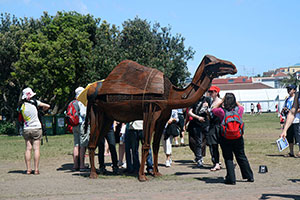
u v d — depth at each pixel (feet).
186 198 20.27
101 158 31.89
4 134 113.29
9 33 132.46
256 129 91.61
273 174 29.63
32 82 117.39
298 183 25.48
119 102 28.55
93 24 135.64
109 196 21.62
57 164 39.04
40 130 32.73
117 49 122.01
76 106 33.35
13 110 140.36
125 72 29.09
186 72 151.74
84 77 123.24
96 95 29.60
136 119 29.14
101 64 117.80
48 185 26.50
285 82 308.60
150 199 20.29
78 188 25.08
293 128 40.98
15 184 27.17
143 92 27.76
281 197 20.11
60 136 90.79
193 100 27.58
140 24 148.66
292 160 38.22
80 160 33.65
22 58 118.52
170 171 32.68
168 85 28.32
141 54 126.82
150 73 28.27
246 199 19.66
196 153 35.35
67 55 118.11
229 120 25.09
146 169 31.17
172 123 35.47
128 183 26.81
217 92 32.19
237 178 28.12
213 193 21.71
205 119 34.47
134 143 31.94
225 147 25.64
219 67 26.96
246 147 51.08
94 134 29.89
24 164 39.55
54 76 117.70
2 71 130.82
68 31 121.08
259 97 280.72
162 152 48.19
